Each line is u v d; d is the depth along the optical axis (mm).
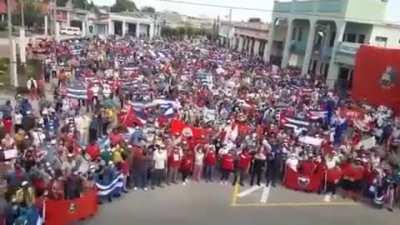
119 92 29219
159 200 17500
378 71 36531
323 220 17156
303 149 21094
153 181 18859
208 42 108000
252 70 48688
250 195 18891
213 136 22078
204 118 25578
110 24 113500
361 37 50281
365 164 19828
